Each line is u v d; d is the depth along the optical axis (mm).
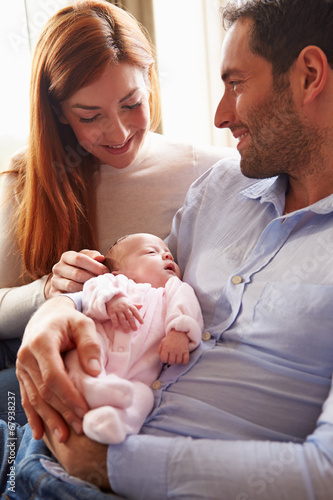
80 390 966
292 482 797
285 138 1112
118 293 1165
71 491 904
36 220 1537
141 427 1009
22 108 2270
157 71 2256
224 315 1181
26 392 1036
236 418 970
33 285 1491
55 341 1020
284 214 1233
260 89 1109
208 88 2357
